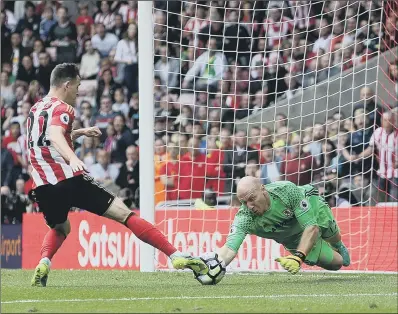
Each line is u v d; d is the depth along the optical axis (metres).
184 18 48.78
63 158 20.95
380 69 42.41
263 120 45.00
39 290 20.91
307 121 43.66
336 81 43.69
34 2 52.56
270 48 46.88
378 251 30.62
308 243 21.64
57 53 51.81
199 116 47.19
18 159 49.91
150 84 30.44
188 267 21.86
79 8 51.44
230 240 22.38
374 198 40.09
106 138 47.78
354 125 41.75
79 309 16.09
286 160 40.16
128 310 15.77
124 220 21.55
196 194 44.12
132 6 50.19
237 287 21.61
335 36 44.66
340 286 21.91
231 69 47.47
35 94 52.12
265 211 22.08
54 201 21.17
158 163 44.16
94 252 34.41
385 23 43.31
